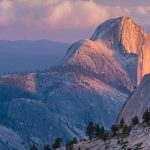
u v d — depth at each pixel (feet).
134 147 508.53
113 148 542.16
